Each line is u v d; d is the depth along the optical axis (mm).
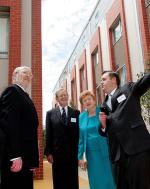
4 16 8242
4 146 2768
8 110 2826
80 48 20641
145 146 2650
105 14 14734
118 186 2766
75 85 22016
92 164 4047
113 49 13750
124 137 2703
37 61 8086
